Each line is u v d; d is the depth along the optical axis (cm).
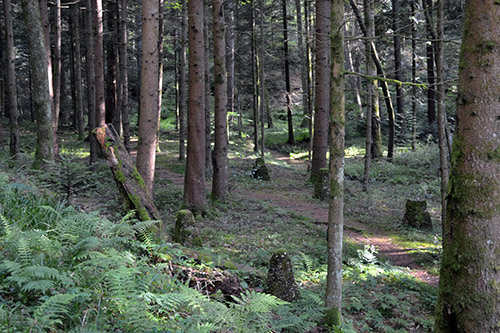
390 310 655
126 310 364
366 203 1513
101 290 397
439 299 387
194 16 1156
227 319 385
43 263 425
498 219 356
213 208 1255
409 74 2508
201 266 561
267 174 1911
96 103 1652
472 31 368
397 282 784
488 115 360
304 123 3709
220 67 1348
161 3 1842
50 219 556
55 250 449
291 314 510
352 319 604
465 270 362
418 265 953
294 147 3123
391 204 1547
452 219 376
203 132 1177
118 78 2411
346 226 1219
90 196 1038
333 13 507
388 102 2278
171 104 4109
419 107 3016
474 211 360
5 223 479
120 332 346
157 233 655
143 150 971
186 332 346
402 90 2516
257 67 2738
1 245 452
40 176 748
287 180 1948
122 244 557
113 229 559
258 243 955
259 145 3148
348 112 3341
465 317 360
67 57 3925
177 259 567
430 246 1076
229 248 905
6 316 312
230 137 3177
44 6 1569
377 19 2100
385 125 3072
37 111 1149
